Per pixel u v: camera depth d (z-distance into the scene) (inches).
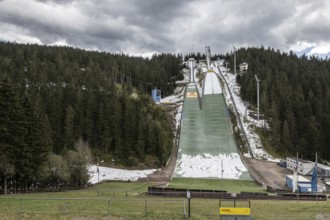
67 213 1207.6
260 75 6953.7
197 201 1766.7
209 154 4298.7
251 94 6112.2
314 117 5162.4
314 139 4699.8
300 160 3887.8
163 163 4151.1
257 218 1290.6
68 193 2201.0
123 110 4778.5
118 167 4082.2
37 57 7706.7
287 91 5954.7
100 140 4404.5
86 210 1275.8
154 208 1402.6
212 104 6023.6
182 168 3937.0
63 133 4239.7
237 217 1102.4
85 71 6820.9
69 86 5167.3
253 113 5649.6
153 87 7519.7
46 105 4229.8
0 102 2198.6
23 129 2283.5
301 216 1338.6
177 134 4963.1
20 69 5994.1
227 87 7249.0
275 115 5132.9
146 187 2935.5
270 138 4904.0
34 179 2536.9
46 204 1413.6
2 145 2158.0
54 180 2802.7
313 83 6560.0
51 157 2783.0
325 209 1498.5
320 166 3828.7
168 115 5639.8
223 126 5108.3
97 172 3644.2
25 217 1170.0
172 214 1238.9
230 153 4328.3
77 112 4372.5
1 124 2176.4
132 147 4313.5
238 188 3009.4
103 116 4402.1
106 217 1176.2
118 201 1599.4
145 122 4557.1
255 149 4569.4
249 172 3727.9
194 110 5777.6
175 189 2343.8
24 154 2278.5
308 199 2091.5
